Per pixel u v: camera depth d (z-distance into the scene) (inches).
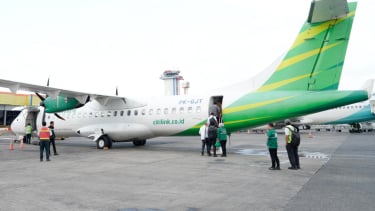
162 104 602.5
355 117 1214.3
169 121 585.6
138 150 620.7
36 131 794.8
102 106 668.1
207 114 547.2
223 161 437.1
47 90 571.2
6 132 1321.4
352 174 323.6
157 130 605.9
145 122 611.5
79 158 481.7
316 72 458.0
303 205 204.7
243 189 255.3
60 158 483.5
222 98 538.3
